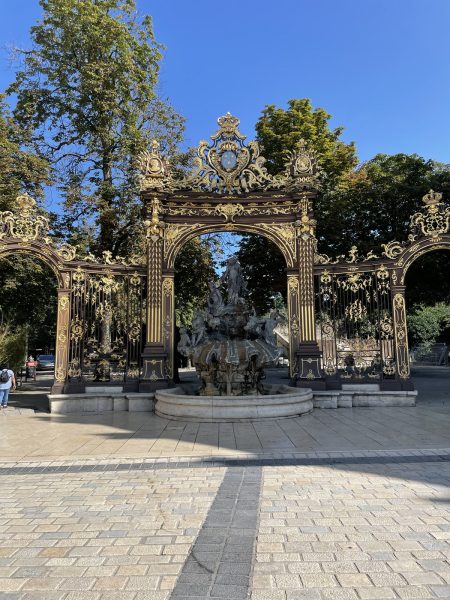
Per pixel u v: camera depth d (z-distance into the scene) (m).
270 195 14.61
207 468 6.76
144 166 14.55
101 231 20.73
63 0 19.80
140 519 4.79
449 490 5.57
